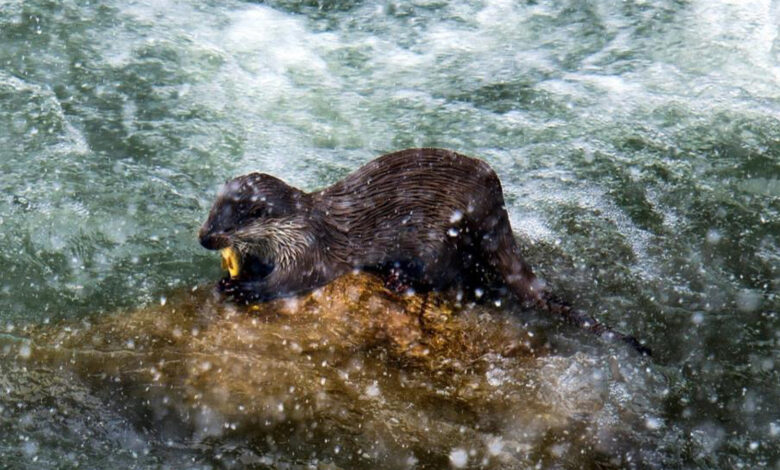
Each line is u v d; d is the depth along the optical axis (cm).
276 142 3200
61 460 2070
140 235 2742
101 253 2667
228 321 2353
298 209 2428
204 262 2659
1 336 2322
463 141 3244
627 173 3092
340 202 2473
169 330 2330
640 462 2088
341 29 3781
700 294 2586
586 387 2233
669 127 3309
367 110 3378
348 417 2148
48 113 3238
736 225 2877
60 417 2150
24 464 2055
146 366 2236
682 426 2175
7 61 3472
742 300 2567
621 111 3384
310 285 2444
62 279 2562
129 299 2506
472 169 2483
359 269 2478
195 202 2906
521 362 2280
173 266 2638
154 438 2116
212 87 3438
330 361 2250
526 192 2998
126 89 3388
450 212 2452
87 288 2534
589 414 2175
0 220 2745
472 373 2244
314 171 3081
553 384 2231
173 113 3297
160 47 3600
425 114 3362
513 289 2492
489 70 3600
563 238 2792
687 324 2477
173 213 2841
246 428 2131
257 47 3647
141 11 3778
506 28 3816
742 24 3781
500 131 3291
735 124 3316
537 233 2811
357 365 2244
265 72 3534
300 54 3634
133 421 2142
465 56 3669
